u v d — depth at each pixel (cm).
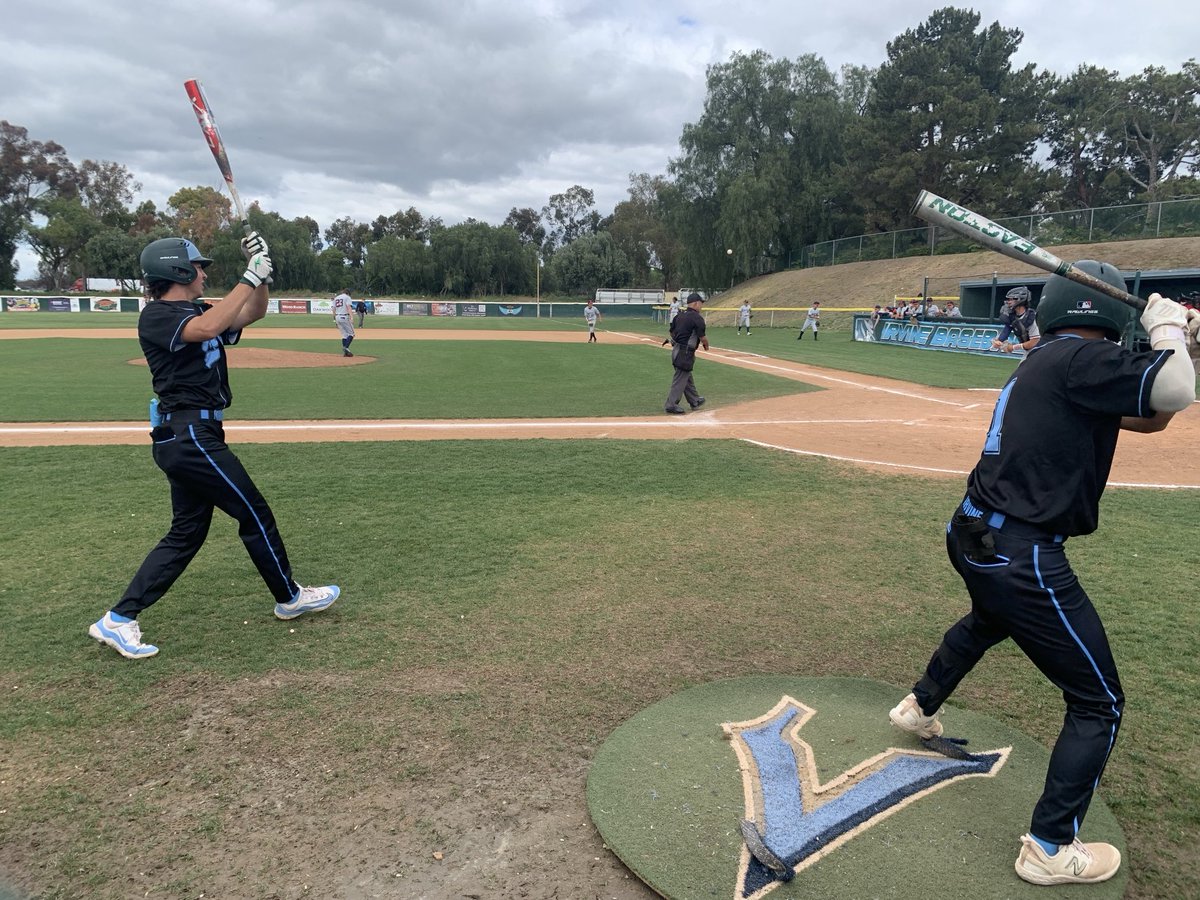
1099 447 237
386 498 678
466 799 279
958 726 325
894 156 4844
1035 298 2714
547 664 379
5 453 844
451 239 8094
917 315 2722
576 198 11444
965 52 4922
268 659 381
